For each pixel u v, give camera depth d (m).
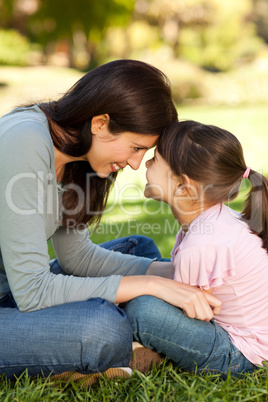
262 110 17.62
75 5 21.31
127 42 26.75
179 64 22.09
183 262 2.36
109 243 3.18
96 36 22.34
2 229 2.17
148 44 26.55
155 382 2.20
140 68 2.29
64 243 2.80
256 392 2.12
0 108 14.86
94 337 2.08
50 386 2.18
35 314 2.16
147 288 2.28
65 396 2.16
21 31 29.47
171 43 28.62
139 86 2.25
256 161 9.14
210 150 2.40
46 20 21.75
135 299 2.29
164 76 2.40
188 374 2.32
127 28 26.36
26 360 2.14
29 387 2.07
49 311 2.15
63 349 2.10
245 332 2.38
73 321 2.10
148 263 2.81
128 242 3.14
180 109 18.03
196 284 2.37
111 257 2.85
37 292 2.18
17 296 2.18
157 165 2.54
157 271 2.78
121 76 2.24
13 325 2.14
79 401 2.11
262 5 40.56
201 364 2.33
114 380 2.25
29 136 2.19
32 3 26.77
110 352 2.13
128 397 2.11
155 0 27.86
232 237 2.36
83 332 2.08
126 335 2.17
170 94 2.42
